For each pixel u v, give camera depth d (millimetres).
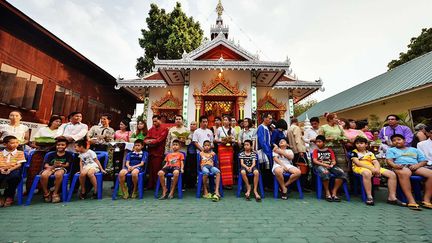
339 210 3471
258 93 10469
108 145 5469
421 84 7547
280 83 10242
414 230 2621
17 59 6871
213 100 8875
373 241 2307
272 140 5020
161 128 5258
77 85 9641
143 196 4426
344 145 4773
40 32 7246
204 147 4590
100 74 10844
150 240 2297
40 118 7672
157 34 17875
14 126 4535
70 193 4043
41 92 7434
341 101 14844
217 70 8734
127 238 2344
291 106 10367
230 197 4359
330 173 4305
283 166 4457
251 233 2500
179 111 10656
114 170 5316
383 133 5516
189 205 3725
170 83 10484
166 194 4445
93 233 2479
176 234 2461
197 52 9781
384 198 4395
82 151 4395
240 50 9523
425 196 3744
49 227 2664
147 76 11664
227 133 5570
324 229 2639
